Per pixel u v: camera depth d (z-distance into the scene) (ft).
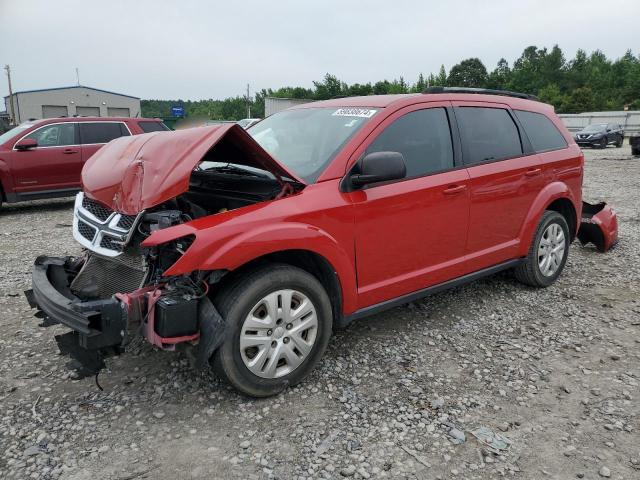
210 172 12.29
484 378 11.30
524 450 8.96
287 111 14.80
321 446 8.97
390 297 12.18
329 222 10.63
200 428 9.41
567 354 12.46
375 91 236.02
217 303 9.71
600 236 20.65
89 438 9.09
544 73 361.10
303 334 10.66
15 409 9.93
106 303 8.98
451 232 13.16
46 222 29.76
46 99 171.53
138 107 186.91
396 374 11.40
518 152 15.19
